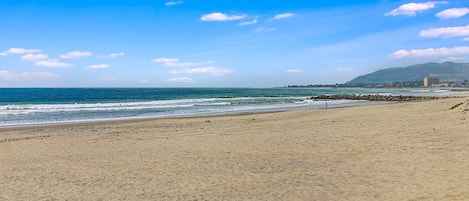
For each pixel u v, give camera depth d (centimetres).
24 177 1103
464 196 758
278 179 1020
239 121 2716
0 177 1105
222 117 3166
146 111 4088
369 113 2998
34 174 1138
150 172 1140
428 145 1305
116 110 4225
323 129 1945
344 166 1126
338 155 1282
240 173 1100
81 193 939
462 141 1327
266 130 2027
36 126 2602
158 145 1616
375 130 1766
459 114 2120
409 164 1077
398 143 1389
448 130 1598
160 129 2256
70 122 2916
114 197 902
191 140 1727
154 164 1245
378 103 5744
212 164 1224
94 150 1530
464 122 1781
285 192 900
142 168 1193
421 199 772
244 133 1925
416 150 1245
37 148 1595
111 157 1378
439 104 3794
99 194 928
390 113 2847
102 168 1205
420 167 1033
